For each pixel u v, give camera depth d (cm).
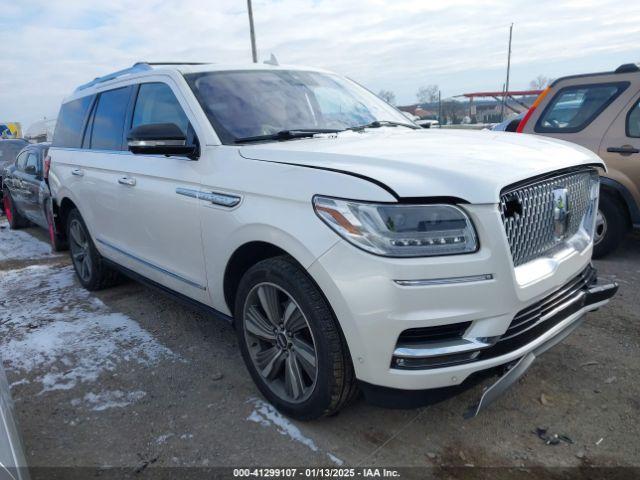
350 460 250
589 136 529
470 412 230
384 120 390
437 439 263
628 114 509
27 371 351
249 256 290
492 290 219
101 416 295
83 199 463
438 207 217
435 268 213
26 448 270
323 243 231
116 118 419
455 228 217
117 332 408
